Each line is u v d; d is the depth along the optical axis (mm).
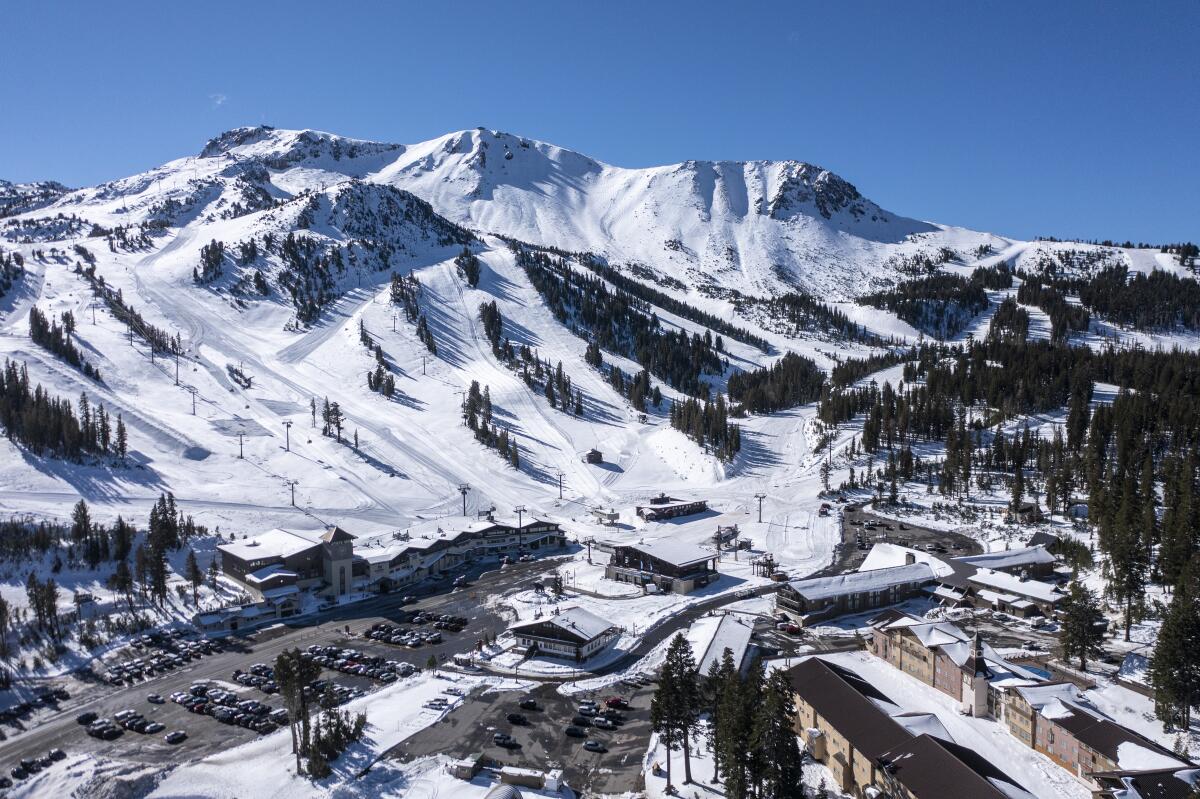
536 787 63688
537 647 95750
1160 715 69812
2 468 151375
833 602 106812
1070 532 138750
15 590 109562
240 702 82562
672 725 63375
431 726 76125
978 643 77562
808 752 71250
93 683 88625
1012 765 66312
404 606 116812
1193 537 102375
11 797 64375
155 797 63875
